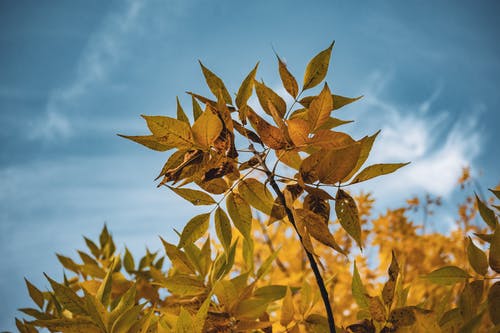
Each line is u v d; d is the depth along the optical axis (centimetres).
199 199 88
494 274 88
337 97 93
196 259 105
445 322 90
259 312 91
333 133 81
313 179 83
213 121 81
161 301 129
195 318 77
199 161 85
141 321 86
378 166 84
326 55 92
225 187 88
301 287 102
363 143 84
